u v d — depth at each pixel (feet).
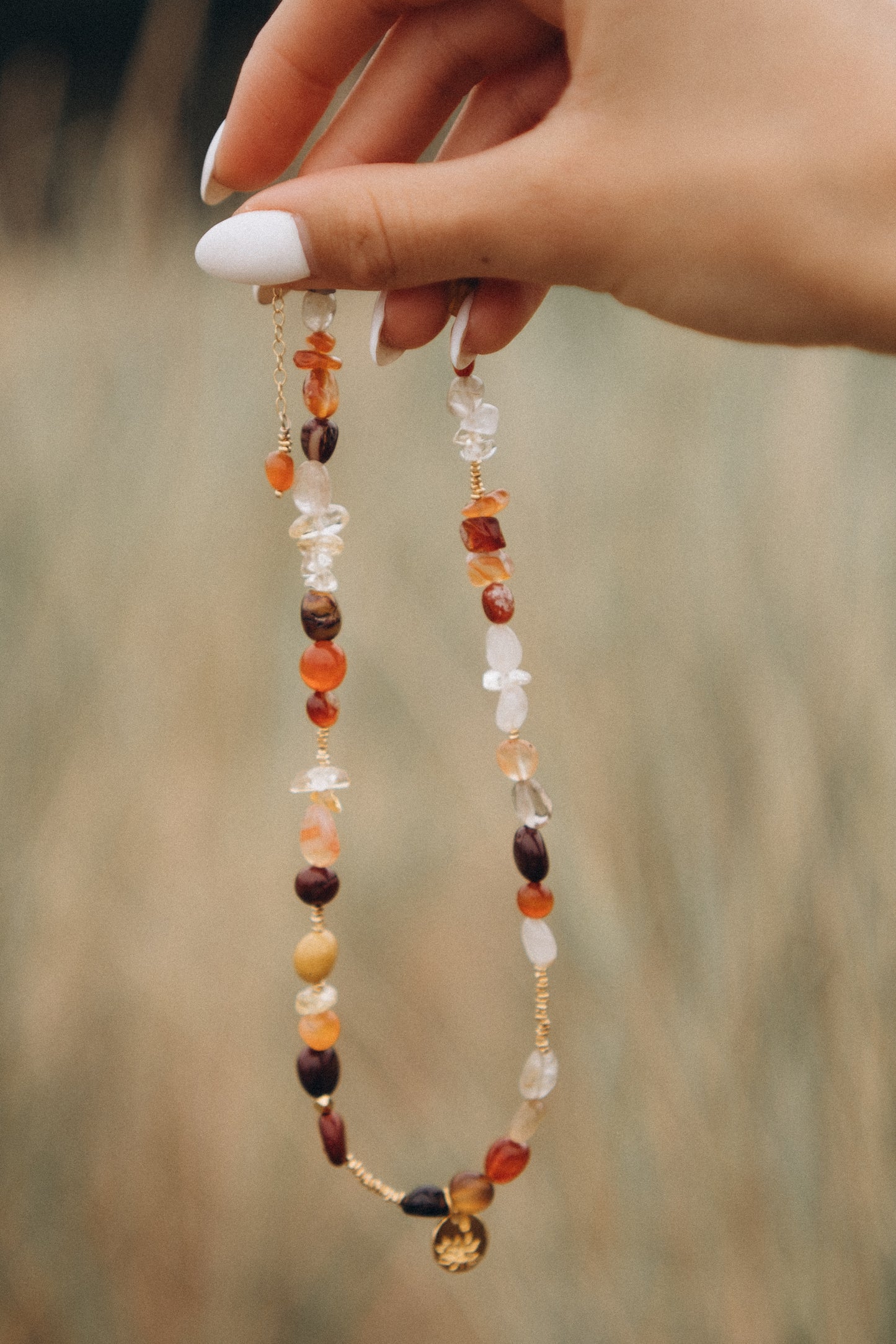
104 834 2.02
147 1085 1.95
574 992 1.94
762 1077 1.78
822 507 1.98
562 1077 1.92
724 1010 1.80
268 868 2.06
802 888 1.80
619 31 1.53
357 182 1.56
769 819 1.83
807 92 1.52
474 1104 1.99
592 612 2.04
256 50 1.65
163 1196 1.93
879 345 1.55
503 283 1.63
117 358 2.28
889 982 1.77
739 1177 1.77
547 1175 1.92
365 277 1.58
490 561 1.66
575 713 1.94
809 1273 1.75
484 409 1.66
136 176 2.30
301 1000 1.70
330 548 1.67
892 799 1.80
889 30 1.53
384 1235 1.96
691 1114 1.79
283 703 2.17
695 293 1.55
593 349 2.58
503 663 1.68
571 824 1.92
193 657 2.10
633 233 1.54
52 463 2.21
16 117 2.65
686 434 2.10
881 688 1.84
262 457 2.23
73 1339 1.90
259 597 2.15
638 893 1.86
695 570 2.01
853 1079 1.76
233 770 2.10
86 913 1.99
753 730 1.88
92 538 2.16
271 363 2.35
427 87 1.67
